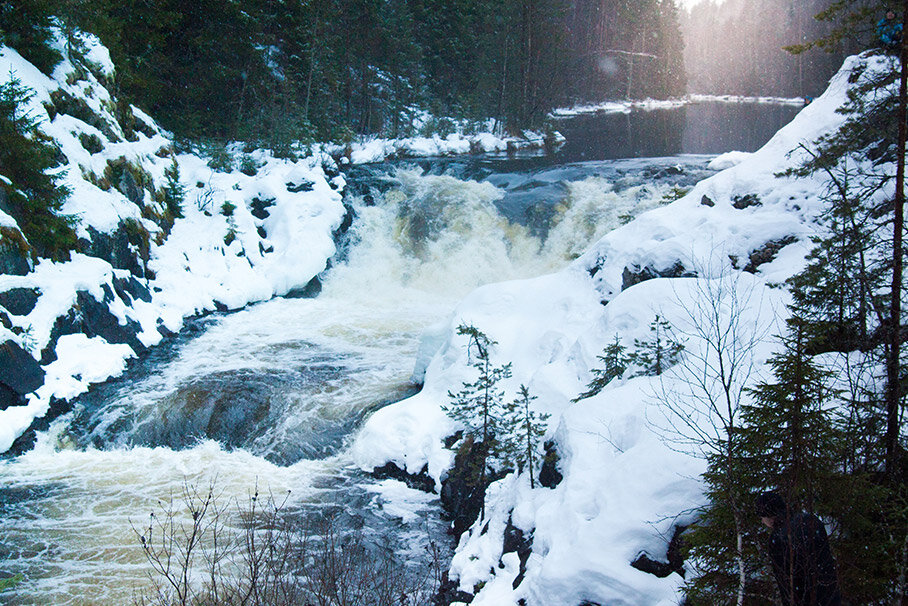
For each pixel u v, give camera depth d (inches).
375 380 519.2
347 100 1477.6
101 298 548.1
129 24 913.5
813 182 402.9
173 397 483.5
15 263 487.5
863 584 158.6
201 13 1056.8
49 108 616.4
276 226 815.1
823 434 165.3
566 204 812.6
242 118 1089.4
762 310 314.7
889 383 186.2
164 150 839.7
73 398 470.3
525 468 312.8
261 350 585.0
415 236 830.5
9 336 442.9
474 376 421.1
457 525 338.0
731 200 436.1
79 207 585.9
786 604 150.0
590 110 2655.0
